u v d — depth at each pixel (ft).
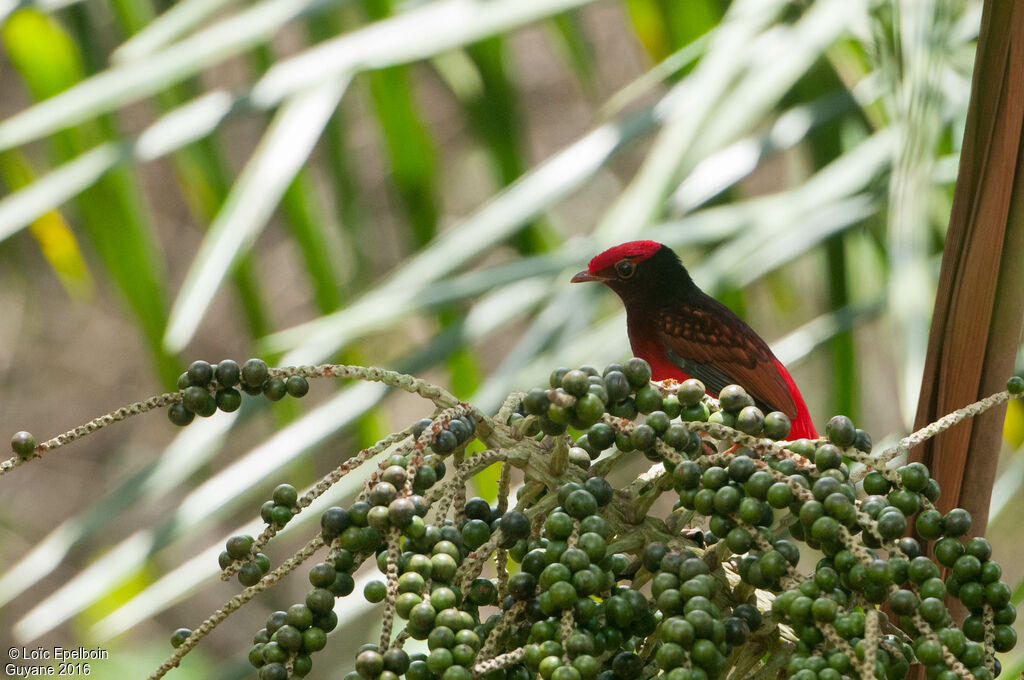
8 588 25.38
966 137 22.41
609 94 53.93
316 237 31.86
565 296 25.88
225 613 21.83
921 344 23.49
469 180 74.90
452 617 21.76
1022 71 22.34
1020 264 22.40
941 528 21.85
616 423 21.94
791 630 21.98
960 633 21.70
